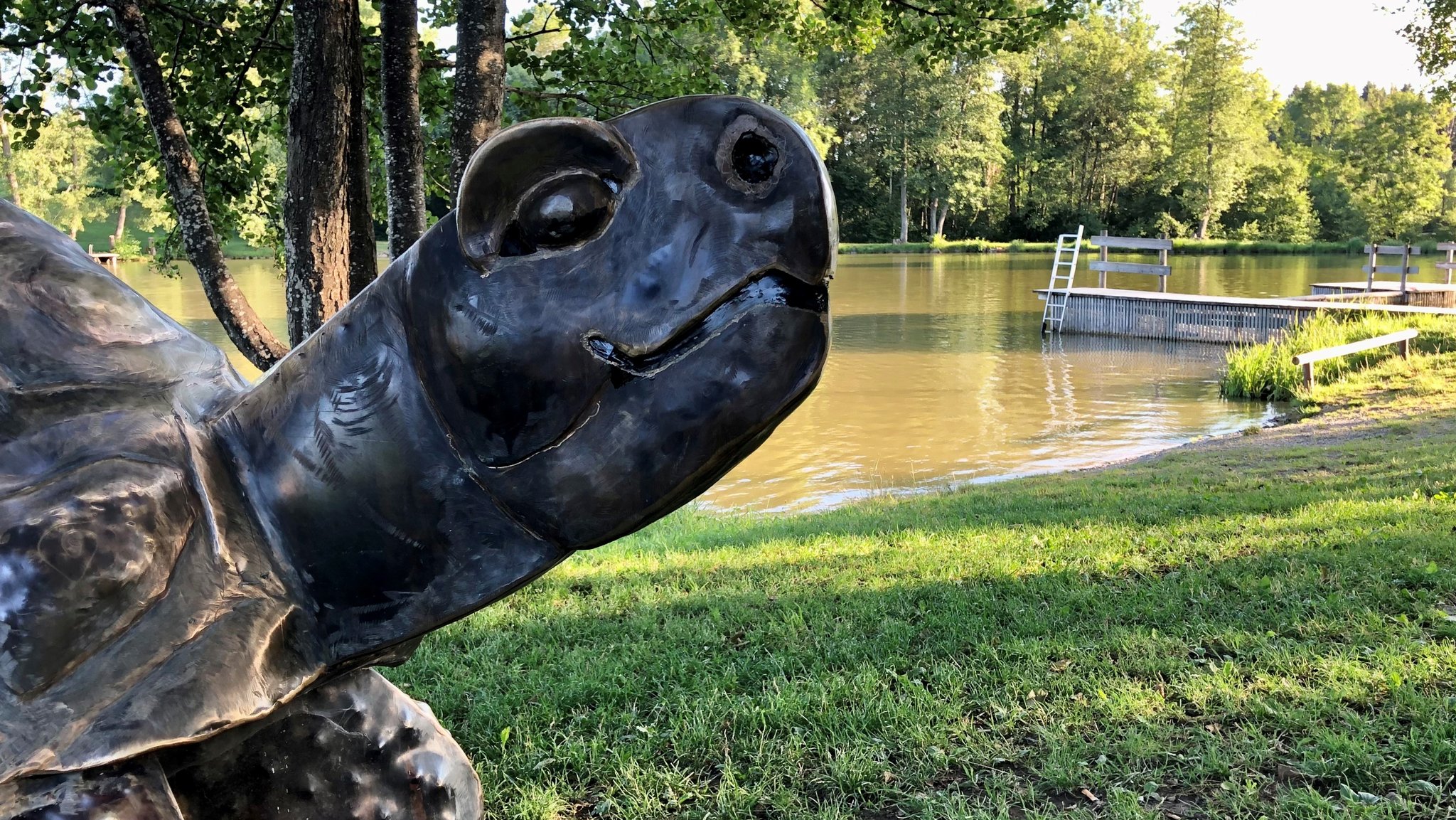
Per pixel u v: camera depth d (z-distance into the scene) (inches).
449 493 39.2
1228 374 629.6
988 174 2842.0
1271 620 185.3
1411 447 385.1
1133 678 165.3
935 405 613.3
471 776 59.5
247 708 36.9
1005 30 319.9
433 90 267.9
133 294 45.5
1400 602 188.7
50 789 33.4
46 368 39.9
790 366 35.3
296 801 49.1
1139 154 2785.4
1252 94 2785.4
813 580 233.9
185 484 38.7
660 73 288.5
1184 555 234.4
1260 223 2812.5
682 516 378.6
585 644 193.6
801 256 34.7
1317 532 246.5
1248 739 142.6
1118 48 2800.2
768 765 143.4
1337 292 1028.5
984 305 1184.8
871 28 329.7
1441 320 655.8
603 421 36.4
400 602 40.9
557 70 287.0
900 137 2615.7
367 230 207.0
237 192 280.5
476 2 187.0
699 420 35.7
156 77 197.0
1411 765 132.5
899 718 154.6
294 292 185.3
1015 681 165.0
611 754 148.0
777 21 329.7
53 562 34.4
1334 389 571.2
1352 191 2864.2
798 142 34.7
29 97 243.0
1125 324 893.8
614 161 35.2
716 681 170.1
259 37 259.6
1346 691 152.5
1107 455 478.9
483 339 36.3
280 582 40.4
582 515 37.8
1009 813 130.9
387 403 39.4
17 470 37.7
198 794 46.6
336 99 179.9
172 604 37.0
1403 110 2751.0
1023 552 249.0
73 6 236.2
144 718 34.5
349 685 52.1
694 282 34.5
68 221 2269.9
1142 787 133.7
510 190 35.3
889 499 392.2
